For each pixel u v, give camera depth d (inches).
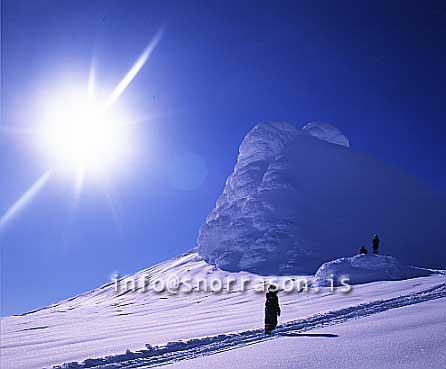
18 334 1011.9
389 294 940.6
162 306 1667.1
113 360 462.9
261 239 2300.7
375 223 2450.8
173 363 426.9
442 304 647.8
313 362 342.0
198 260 2716.5
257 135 3026.6
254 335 559.8
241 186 2815.0
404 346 363.3
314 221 2405.3
